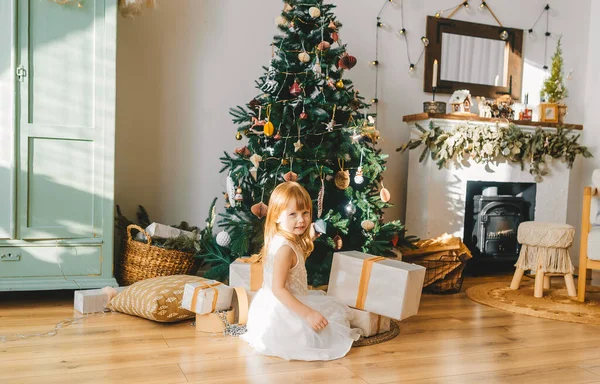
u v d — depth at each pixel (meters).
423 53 3.99
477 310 2.76
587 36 4.45
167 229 3.01
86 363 1.78
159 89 3.38
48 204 2.62
